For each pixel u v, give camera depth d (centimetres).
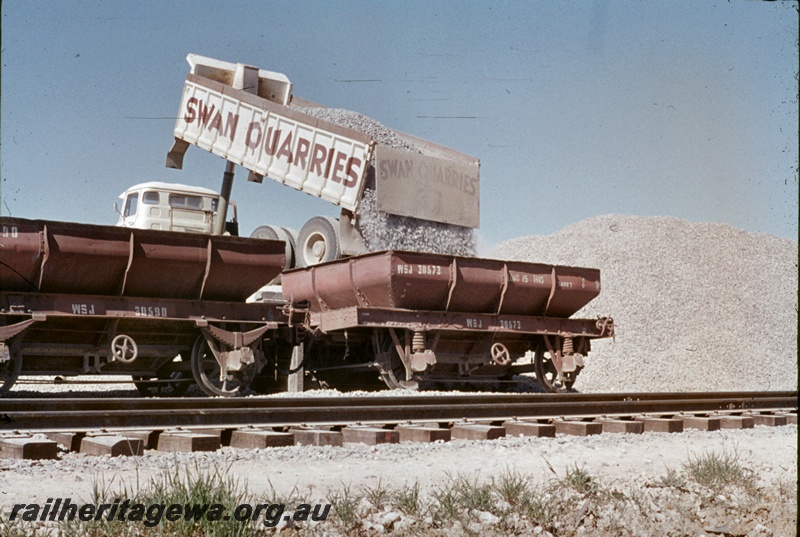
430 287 1688
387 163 1884
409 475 729
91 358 1421
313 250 2088
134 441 800
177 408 951
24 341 1360
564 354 1895
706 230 3228
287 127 2038
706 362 2341
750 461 866
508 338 1875
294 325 1557
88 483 652
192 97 2256
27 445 742
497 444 946
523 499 612
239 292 1515
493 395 1220
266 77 2289
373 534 533
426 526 557
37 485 636
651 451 959
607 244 3070
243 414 946
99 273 1373
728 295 2755
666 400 1360
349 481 685
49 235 1316
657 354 2372
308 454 827
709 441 1076
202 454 813
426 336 1730
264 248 1516
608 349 2377
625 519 605
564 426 1095
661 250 3011
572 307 1933
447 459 839
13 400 866
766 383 2250
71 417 857
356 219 1891
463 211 2023
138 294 1428
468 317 1747
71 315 1330
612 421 1141
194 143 2234
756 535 593
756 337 2534
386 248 1873
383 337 1692
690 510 638
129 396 1583
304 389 1764
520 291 1828
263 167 2075
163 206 1856
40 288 1338
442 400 1148
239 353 1459
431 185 1962
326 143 1961
